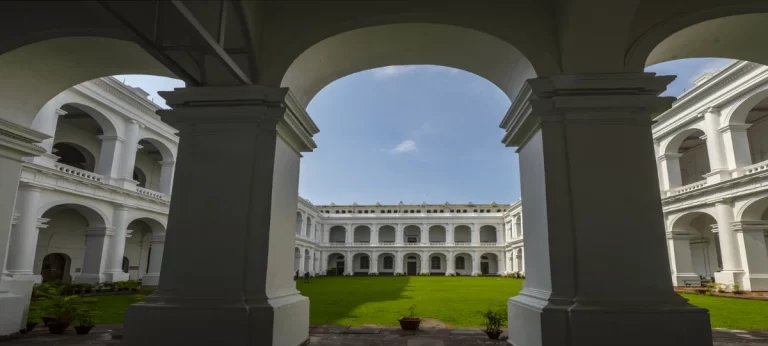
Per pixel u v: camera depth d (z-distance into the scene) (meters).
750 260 17.72
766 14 5.29
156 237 22.58
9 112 6.52
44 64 6.19
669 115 22.16
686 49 5.96
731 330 7.75
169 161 23.00
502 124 6.64
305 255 43.34
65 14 5.16
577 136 5.09
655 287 4.75
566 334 4.64
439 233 54.41
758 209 17.88
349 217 52.41
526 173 6.03
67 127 20.86
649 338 4.54
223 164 5.25
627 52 5.30
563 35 5.24
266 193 5.17
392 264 53.34
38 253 19.92
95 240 18.72
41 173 15.41
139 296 7.74
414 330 7.65
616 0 4.64
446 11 5.48
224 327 4.76
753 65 17.27
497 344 6.36
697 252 27.62
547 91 5.18
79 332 7.21
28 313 7.46
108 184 18.48
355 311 10.89
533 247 5.62
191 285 5.00
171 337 4.79
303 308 6.07
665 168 22.89
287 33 5.57
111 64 6.29
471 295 17.11
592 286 4.75
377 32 5.66
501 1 5.57
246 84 5.27
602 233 4.87
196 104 5.37
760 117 22.00
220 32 4.33
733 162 18.56
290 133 5.88
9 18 5.31
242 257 5.02
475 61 6.33
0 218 6.46
